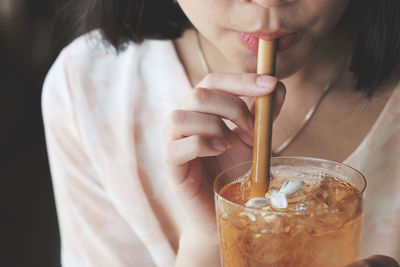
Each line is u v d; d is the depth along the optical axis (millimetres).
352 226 406
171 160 499
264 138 444
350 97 606
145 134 674
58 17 727
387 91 597
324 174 453
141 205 678
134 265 694
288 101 616
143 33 662
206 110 485
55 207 1523
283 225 397
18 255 1337
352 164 607
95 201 695
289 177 455
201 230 544
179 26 667
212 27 486
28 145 1795
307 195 420
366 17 570
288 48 478
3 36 1870
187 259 556
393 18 562
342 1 472
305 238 396
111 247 691
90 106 682
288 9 454
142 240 686
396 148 598
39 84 1965
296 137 620
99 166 680
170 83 664
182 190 524
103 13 650
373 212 615
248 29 464
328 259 405
